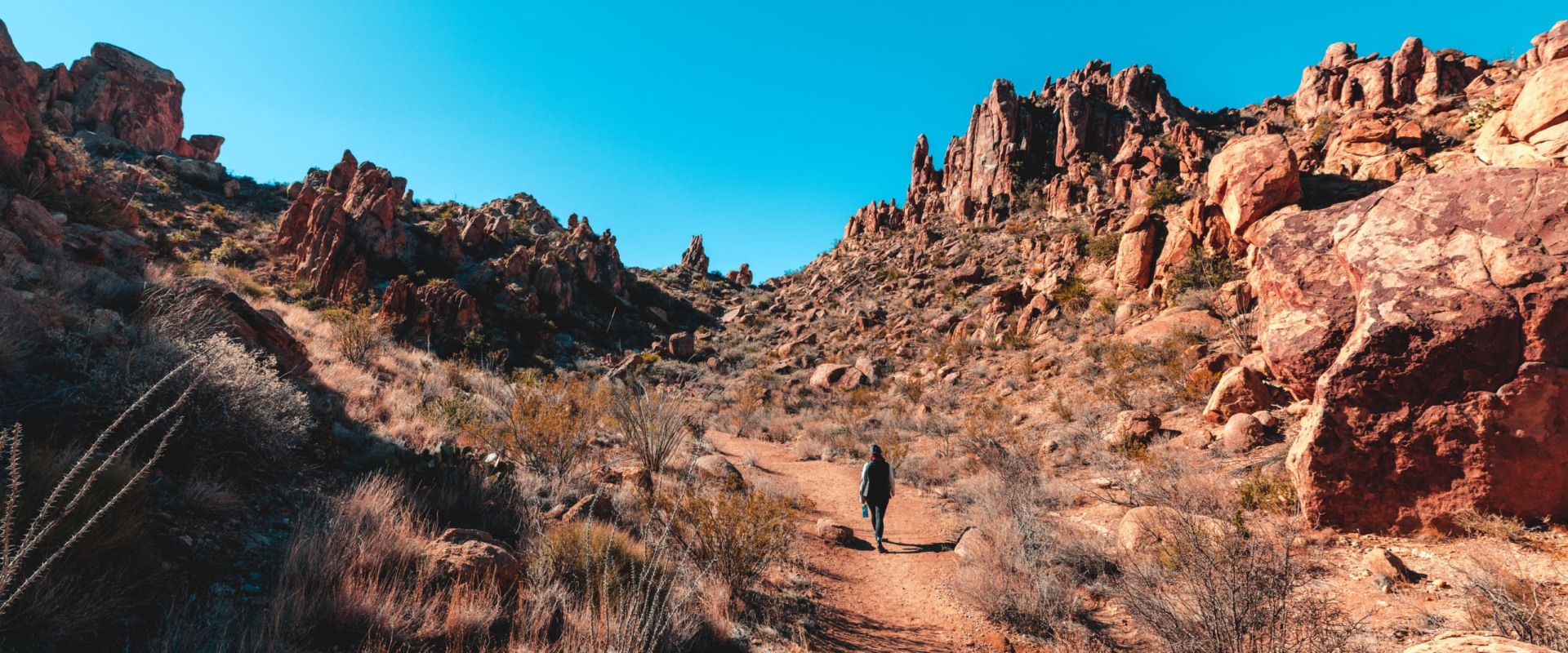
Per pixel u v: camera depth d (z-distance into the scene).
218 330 7.77
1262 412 10.27
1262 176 16.83
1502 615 4.09
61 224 11.55
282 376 7.98
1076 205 44.19
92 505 3.61
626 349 40.44
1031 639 5.72
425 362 17.30
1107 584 6.45
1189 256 20.27
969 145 58.56
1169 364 15.52
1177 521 5.93
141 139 59.31
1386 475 6.17
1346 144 23.52
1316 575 5.59
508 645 4.06
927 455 15.11
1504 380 5.75
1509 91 21.30
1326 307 7.41
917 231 57.25
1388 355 6.20
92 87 57.50
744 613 5.80
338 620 3.78
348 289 31.58
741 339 44.50
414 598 4.27
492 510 6.54
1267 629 4.13
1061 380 18.70
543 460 8.91
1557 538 5.30
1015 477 10.35
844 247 66.12
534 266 41.53
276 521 5.01
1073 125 50.22
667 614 4.68
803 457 16.73
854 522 10.14
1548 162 12.28
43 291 7.27
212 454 5.34
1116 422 12.58
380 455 7.37
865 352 33.28
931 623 6.14
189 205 39.75
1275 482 7.50
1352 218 7.56
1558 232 5.96
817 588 6.91
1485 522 5.59
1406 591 5.09
